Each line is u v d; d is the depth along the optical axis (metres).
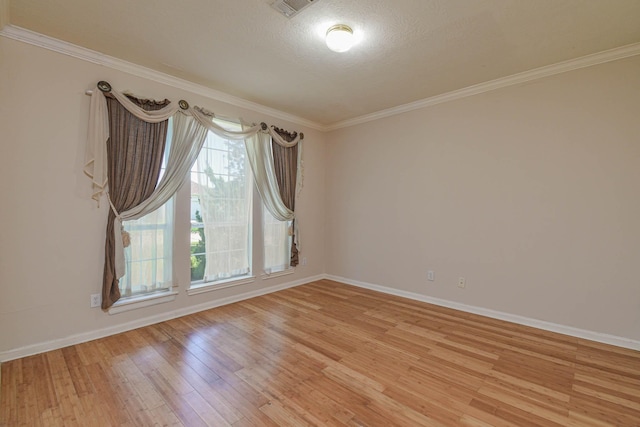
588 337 2.69
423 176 3.77
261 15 2.09
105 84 2.63
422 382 2.02
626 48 2.48
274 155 4.10
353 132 4.54
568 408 1.77
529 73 2.94
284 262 4.34
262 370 2.16
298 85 3.28
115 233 2.69
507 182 3.12
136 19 2.15
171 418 1.66
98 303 2.67
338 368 2.19
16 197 2.29
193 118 3.23
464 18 2.11
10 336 2.27
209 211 3.48
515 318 3.08
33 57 2.35
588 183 2.69
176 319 3.12
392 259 4.10
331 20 2.14
